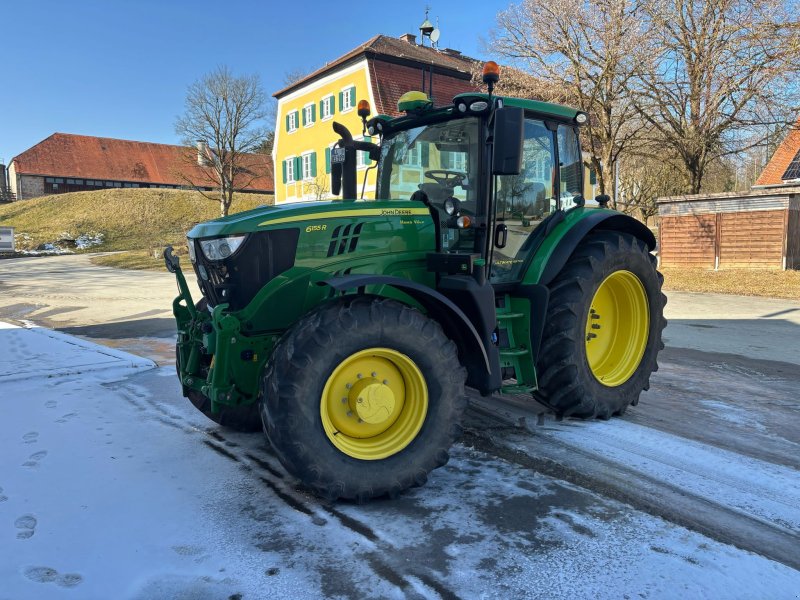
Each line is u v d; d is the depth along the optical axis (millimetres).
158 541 2684
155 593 2297
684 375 6035
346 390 3104
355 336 2982
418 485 3166
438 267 3645
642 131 20938
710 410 4777
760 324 9422
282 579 2396
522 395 5168
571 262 4309
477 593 2312
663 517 2945
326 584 2365
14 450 3797
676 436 4125
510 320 4074
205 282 3615
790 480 3381
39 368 5867
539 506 3064
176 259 4078
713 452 3807
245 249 3285
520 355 4004
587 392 4203
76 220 45062
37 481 3320
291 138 35781
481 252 3713
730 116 18547
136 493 3182
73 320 10062
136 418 4488
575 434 4148
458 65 30250
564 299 4113
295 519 2908
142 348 7480
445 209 3666
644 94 18859
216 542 2680
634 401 4613
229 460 3670
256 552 2598
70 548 2611
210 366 3789
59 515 2918
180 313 4105
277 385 2893
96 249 37812
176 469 3521
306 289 3416
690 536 2756
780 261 16156
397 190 4391
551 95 18750
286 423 2863
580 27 18266
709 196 17391
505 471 3518
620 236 4508
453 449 3881
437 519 2920
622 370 4602
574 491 3242
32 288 15664
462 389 3266
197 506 3041
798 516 2967
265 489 3254
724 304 11797
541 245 4180
